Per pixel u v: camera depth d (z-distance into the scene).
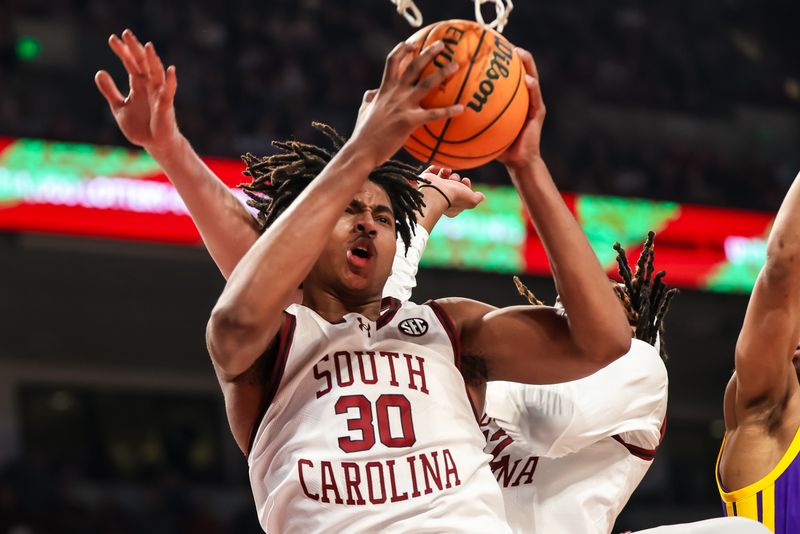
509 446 2.92
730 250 13.51
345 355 2.29
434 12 16.61
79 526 11.87
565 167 14.26
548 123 15.41
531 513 2.82
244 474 13.65
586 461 2.85
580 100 15.98
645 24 17.70
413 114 2.09
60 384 13.23
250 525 12.66
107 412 13.34
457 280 12.83
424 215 3.09
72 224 10.92
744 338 3.01
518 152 2.24
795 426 2.99
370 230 2.34
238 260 2.66
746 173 15.55
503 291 13.00
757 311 2.97
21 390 13.04
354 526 2.16
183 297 12.98
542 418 2.76
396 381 2.28
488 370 2.42
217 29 14.65
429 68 2.15
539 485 2.85
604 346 2.26
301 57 14.85
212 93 13.70
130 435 13.38
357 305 2.39
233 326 2.07
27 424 12.96
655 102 16.55
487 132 2.18
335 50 15.25
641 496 14.62
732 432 3.11
